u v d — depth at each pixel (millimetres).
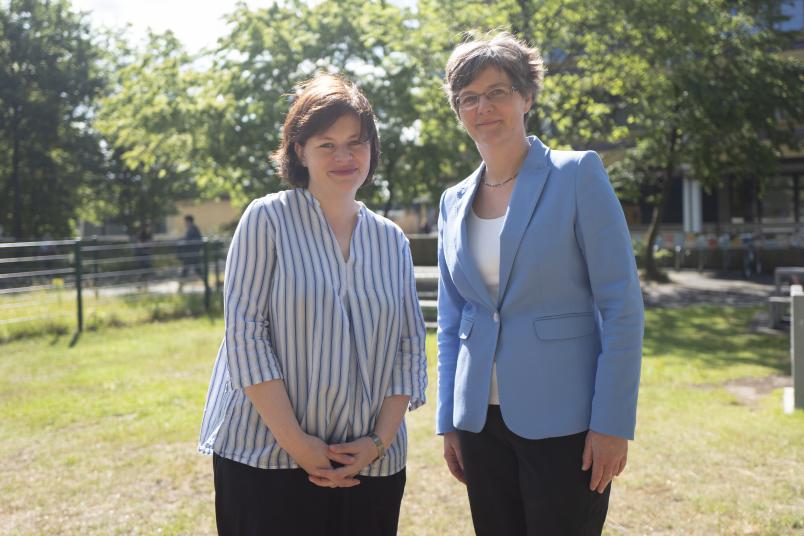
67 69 29281
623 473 4449
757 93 16984
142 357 8969
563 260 2211
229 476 2143
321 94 2199
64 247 20688
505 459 2355
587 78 12961
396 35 13133
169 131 16656
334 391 2125
